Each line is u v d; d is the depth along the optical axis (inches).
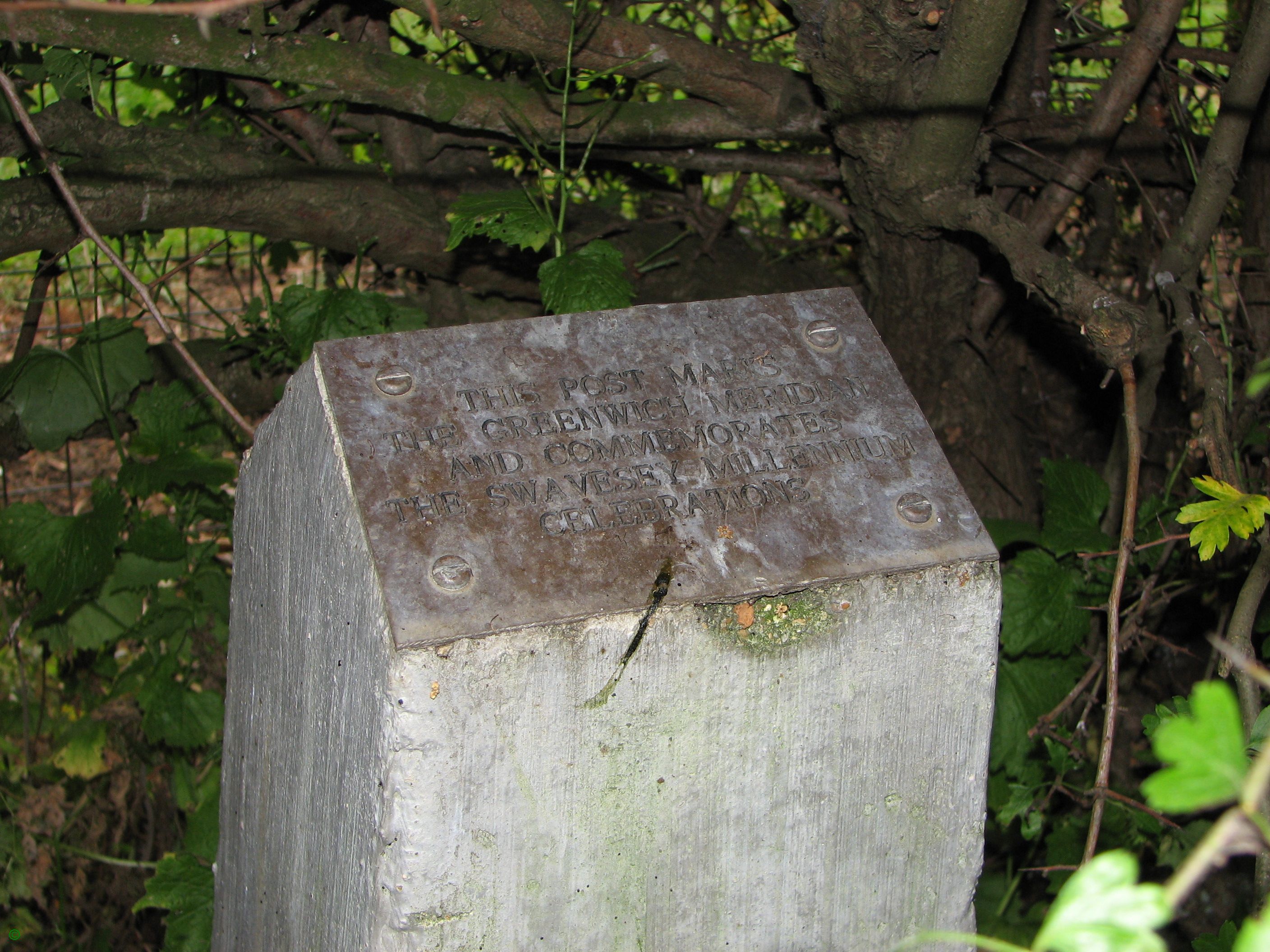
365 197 44.9
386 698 31.6
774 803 33.8
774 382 34.7
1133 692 50.4
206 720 46.5
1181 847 45.0
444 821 32.1
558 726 32.3
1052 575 42.1
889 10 38.7
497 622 31.6
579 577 32.2
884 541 33.5
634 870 33.4
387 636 31.5
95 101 42.1
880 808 34.5
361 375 33.4
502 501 32.6
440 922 32.5
